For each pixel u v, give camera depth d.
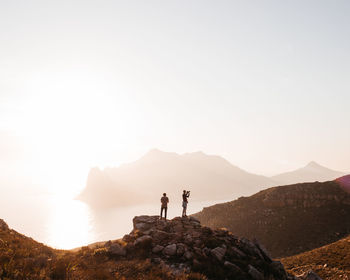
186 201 19.84
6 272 7.59
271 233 72.06
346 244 37.25
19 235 16.19
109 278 9.60
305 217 75.56
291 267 33.56
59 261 10.06
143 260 12.37
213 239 14.46
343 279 24.38
